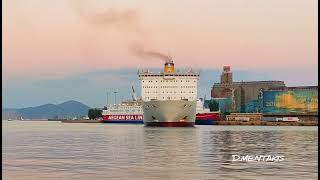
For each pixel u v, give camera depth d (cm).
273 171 6166
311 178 5581
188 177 5628
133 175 5800
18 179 5503
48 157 8075
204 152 8969
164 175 5797
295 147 10419
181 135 16312
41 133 19575
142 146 10662
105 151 9262
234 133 18462
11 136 16525
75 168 6481
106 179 5491
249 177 5641
